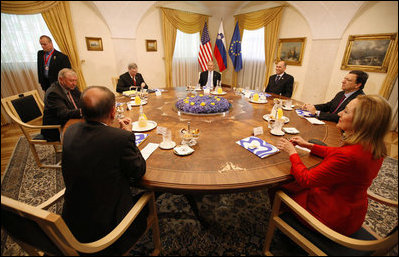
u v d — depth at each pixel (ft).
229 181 3.29
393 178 7.61
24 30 11.86
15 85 12.25
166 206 6.00
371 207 6.16
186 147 4.28
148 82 17.61
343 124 3.48
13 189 6.56
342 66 12.78
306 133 5.26
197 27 18.26
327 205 3.42
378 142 2.93
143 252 4.63
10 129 11.71
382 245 2.54
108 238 2.87
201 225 5.35
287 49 15.52
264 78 17.98
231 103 8.05
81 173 2.88
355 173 3.01
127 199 3.41
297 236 3.56
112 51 15.20
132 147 3.24
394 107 11.39
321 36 13.32
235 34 18.48
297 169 3.45
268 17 15.72
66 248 2.50
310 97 14.85
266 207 6.00
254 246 4.80
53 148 9.29
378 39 11.02
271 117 5.96
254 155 4.10
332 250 3.20
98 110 3.08
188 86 10.30
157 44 17.03
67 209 3.09
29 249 3.23
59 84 7.16
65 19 12.66
